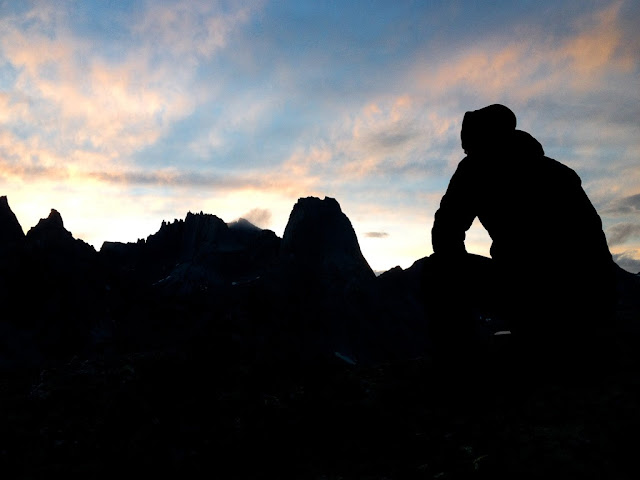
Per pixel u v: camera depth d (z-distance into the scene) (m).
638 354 3.45
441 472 2.87
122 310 53.53
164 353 6.56
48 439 4.54
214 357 6.07
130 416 4.94
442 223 3.79
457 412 3.60
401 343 69.06
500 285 3.56
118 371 6.12
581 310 3.26
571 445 2.75
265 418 4.52
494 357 3.72
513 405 3.37
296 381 5.59
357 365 6.00
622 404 2.97
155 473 3.85
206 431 4.49
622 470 2.48
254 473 3.59
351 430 3.91
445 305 3.71
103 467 3.99
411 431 3.54
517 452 2.82
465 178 3.71
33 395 5.53
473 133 3.71
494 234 3.63
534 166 3.47
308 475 3.33
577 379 3.38
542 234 3.32
